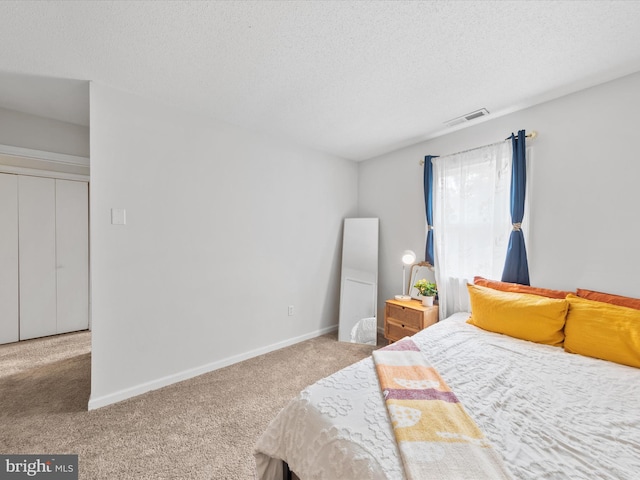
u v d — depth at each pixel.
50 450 1.48
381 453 0.83
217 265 2.45
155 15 1.28
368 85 1.90
